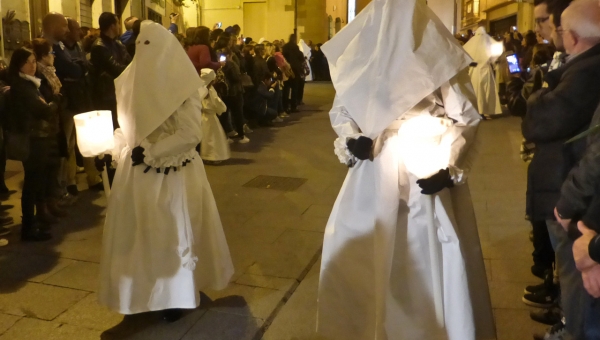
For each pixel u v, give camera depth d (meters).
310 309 3.63
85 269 4.26
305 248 4.69
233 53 9.59
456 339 2.53
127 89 3.31
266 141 9.80
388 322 2.65
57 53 5.64
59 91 5.41
